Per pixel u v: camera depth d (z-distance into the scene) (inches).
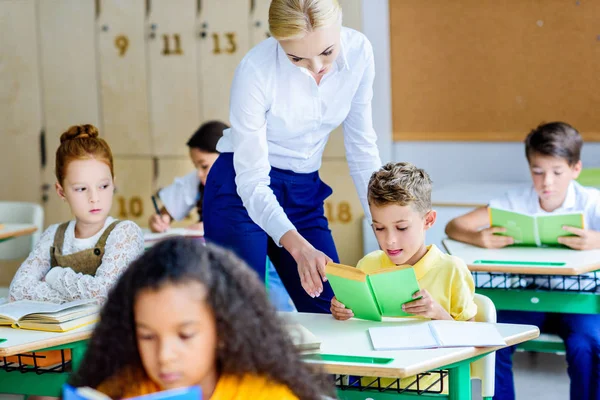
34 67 187.5
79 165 95.0
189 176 151.6
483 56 181.0
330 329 76.5
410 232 80.4
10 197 191.9
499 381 101.4
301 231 94.0
